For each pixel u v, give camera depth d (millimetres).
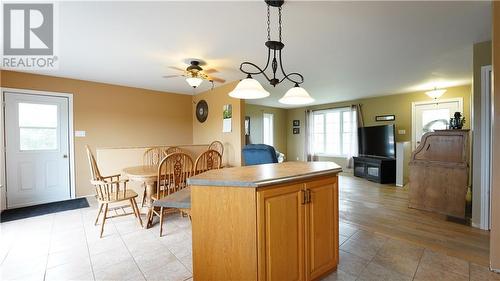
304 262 1648
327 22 2279
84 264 2057
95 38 2602
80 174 4355
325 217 1810
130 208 3580
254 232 1377
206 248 1496
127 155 3643
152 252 2260
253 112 7672
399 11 2088
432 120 5422
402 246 2338
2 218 3225
